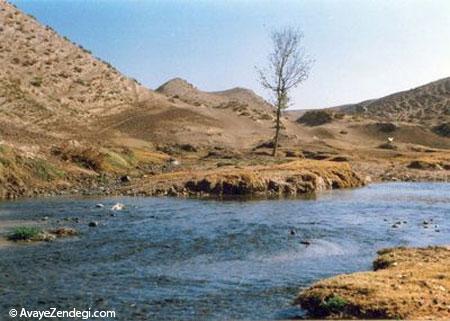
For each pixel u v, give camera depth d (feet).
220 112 516.32
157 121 432.25
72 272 70.95
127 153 249.96
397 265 67.31
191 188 169.78
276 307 56.95
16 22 506.89
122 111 456.04
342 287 55.98
